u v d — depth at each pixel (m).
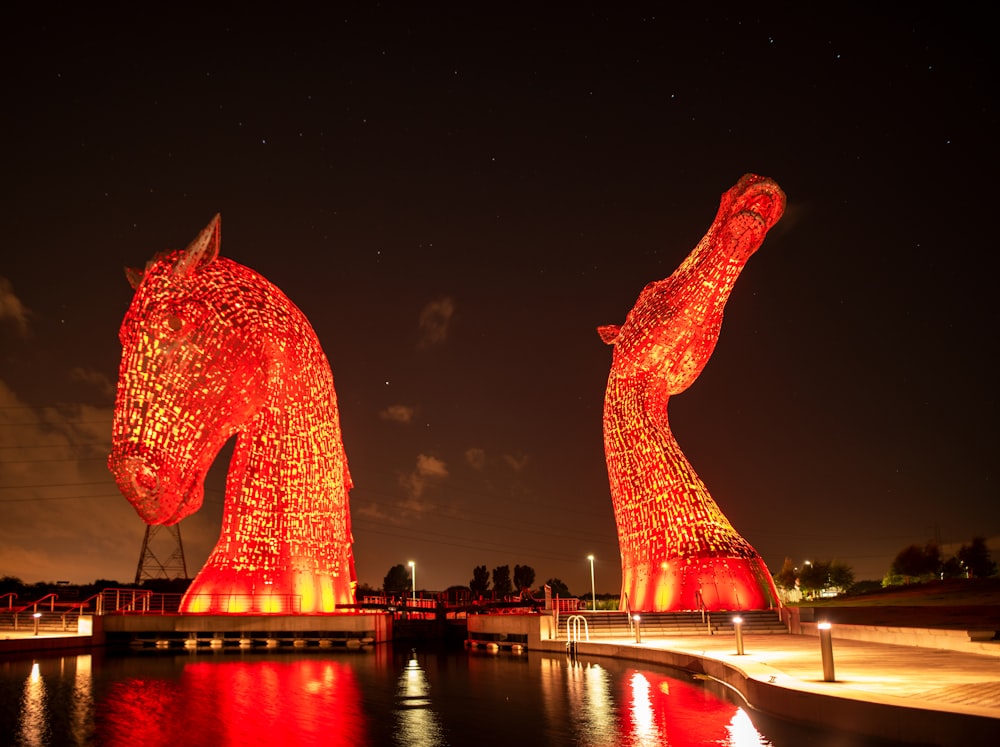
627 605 31.86
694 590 29.92
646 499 32.03
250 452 30.25
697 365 32.81
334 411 31.89
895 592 50.34
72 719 14.28
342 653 26.97
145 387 26.50
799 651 19.14
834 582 64.56
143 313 26.94
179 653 27.06
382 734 12.83
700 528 31.12
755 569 30.42
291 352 29.95
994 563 56.66
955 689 11.99
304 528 30.22
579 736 12.36
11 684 18.77
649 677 18.55
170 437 26.45
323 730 13.18
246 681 19.27
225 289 28.25
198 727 13.52
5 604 42.84
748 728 12.16
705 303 31.86
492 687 17.84
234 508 30.16
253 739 12.55
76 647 27.62
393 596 43.44
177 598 36.34
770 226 32.25
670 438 32.78
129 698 16.59
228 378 27.72
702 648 20.81
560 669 21.09
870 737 10.71
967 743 9.62
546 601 31.58
